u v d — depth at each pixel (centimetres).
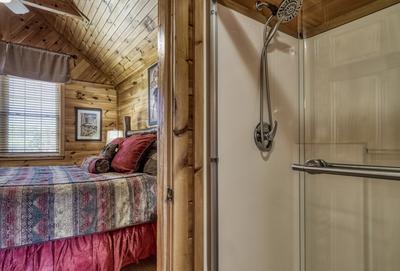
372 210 117
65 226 166
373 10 121
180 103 94
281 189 128
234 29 108
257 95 117
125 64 387
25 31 383
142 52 337
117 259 187
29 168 291
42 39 396
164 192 97
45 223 160
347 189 125
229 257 106
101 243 183
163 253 97
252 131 115
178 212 94
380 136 117
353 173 119
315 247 134
